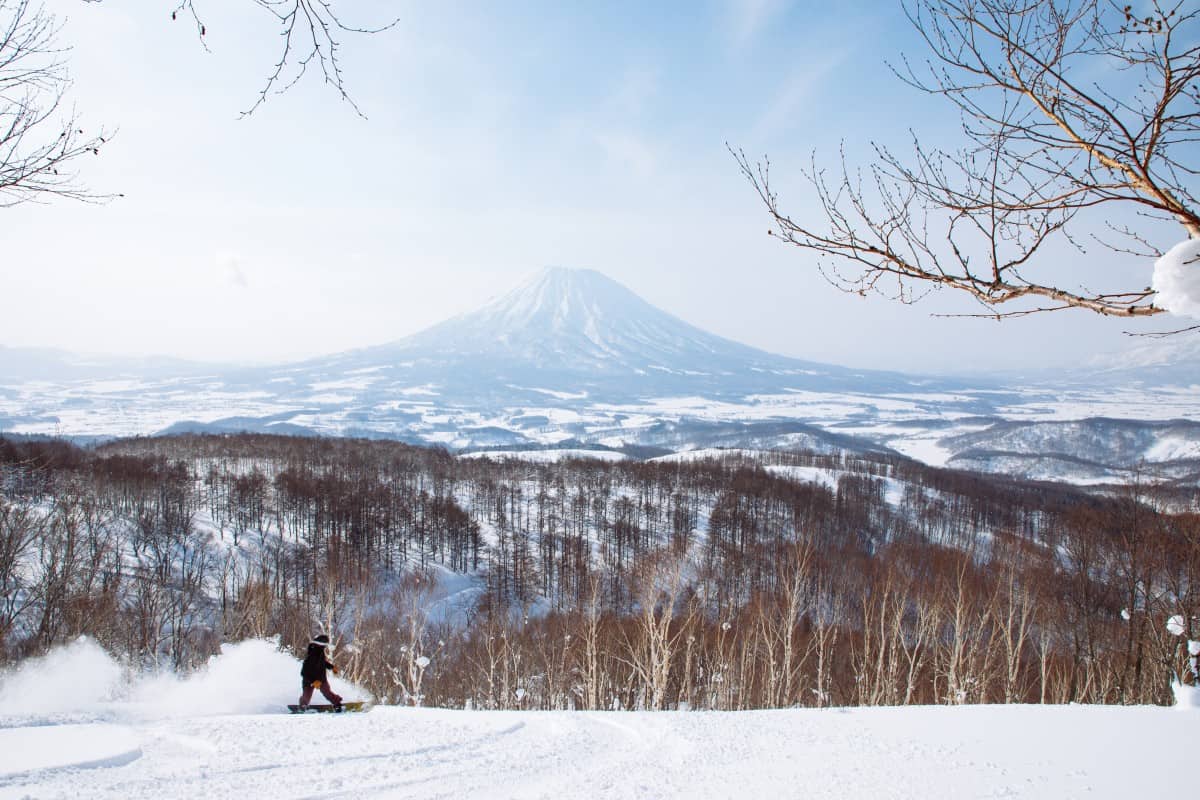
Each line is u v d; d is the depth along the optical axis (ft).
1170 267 10.20
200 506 257.55
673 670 96.37
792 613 90.22
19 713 32.68
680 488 342.23
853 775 22.06
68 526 89.45
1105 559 81.97
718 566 150.30
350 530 229.86
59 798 20.84
